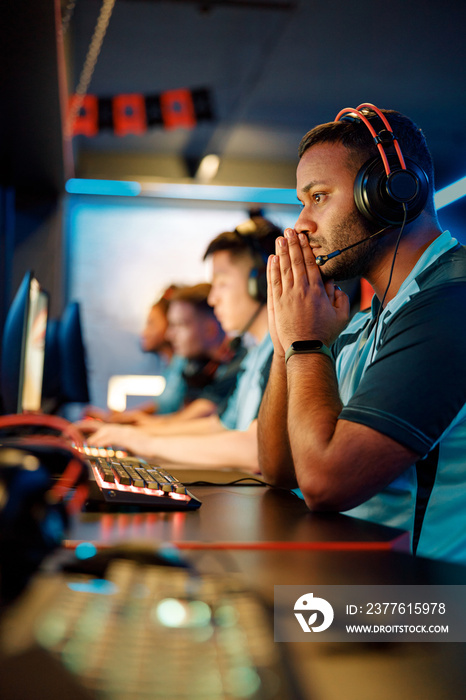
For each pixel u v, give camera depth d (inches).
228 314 90.8
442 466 37.5
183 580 15.1
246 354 91.6
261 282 88.4
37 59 96.1
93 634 12.3
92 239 231.6
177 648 11.9
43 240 195.3
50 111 119.3
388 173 39.2
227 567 21.0
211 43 150.8
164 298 188.1
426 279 39.6
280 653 12.8
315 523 30.5
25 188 190.9
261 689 11.0
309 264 41.8
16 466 17.0
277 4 133.5
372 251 41.8
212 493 42.2
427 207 42.8
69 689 10.5
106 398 225.9
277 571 21.1
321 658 14.6
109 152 221.1
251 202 236.2
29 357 64.7
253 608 14.2
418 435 33.4
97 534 25.2
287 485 46.6
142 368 229.3
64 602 13.8
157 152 221.8
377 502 40.1
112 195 229.6
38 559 16.1
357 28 144.9
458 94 179.2
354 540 26.4
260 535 26.8
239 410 85.5
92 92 174.1
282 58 158.6
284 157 229.6
